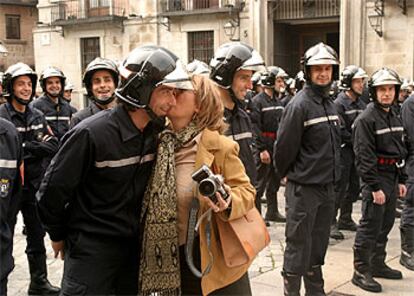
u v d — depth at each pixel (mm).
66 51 24891
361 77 7371
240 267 3010
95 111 4656
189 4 21281
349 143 7129
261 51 19734
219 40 20578
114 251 2848
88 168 2781
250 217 3021
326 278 5434
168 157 2883
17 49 31406
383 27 17281
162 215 2857
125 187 2818
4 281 3480
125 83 2738
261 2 19609
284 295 4633
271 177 7934
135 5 22500
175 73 2754
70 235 2883
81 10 24297
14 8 31219
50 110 7176
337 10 18734
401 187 5281
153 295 2889
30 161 5156
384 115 5039
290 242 4535
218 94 3037
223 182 2844
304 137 4543
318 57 4477
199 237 2945
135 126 2805
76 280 2805
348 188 7328
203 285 2930
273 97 8016
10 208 3545
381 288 5109
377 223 5070
